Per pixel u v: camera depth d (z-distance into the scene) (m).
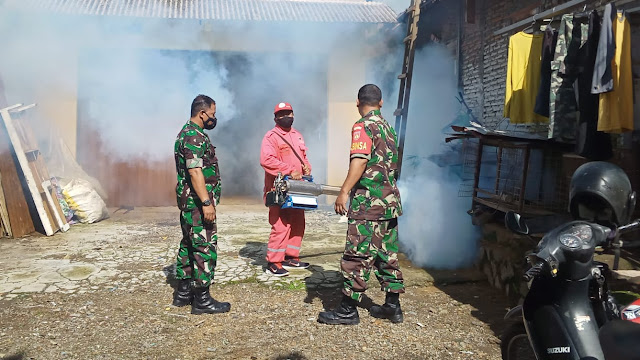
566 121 4.01
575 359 2.14
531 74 4.61
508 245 4.45
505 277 4.35
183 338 3.43
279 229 4.80
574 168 4.57
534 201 4.88
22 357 3.11
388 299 3.75
